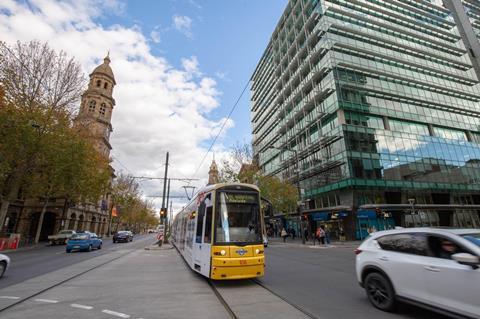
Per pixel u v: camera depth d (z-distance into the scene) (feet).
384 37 129.90
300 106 139.13
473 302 12.66
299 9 146.10
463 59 150.10
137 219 294.46
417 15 147.13
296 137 137.80
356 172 98.12
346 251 61.21
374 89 115.14
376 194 101.71
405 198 105.40
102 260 46.39
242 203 27.53
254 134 209.97
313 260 44.91
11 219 132.16
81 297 21.16
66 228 140.05
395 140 110.42
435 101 128.06
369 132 106.73
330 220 103.71
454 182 114.93
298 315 16.53
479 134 134.51
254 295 21.68
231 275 24.43
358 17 124.47
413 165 109.40
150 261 44.91
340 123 104.17
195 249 29.71
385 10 133.90
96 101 188.14
